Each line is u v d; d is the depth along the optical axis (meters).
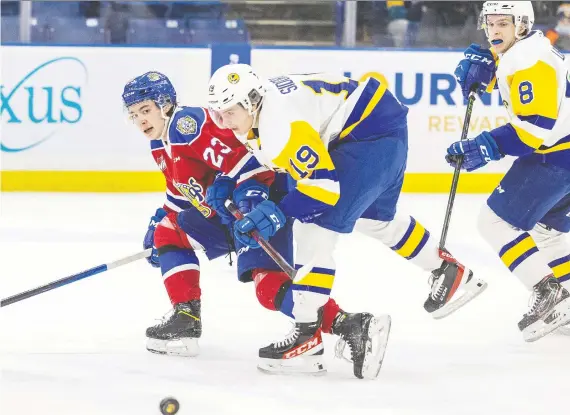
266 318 9.42
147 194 16.81
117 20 17.12
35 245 12.91
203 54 16.80
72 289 10.59
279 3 17.28
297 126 7.09
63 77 16.59
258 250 7.83
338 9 17.28
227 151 7.62
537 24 17.22
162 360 7.99
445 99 16.97
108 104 16.72
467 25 17.33
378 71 16.97
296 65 16.94
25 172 16.73
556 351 8.43
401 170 7.85
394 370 7.81
